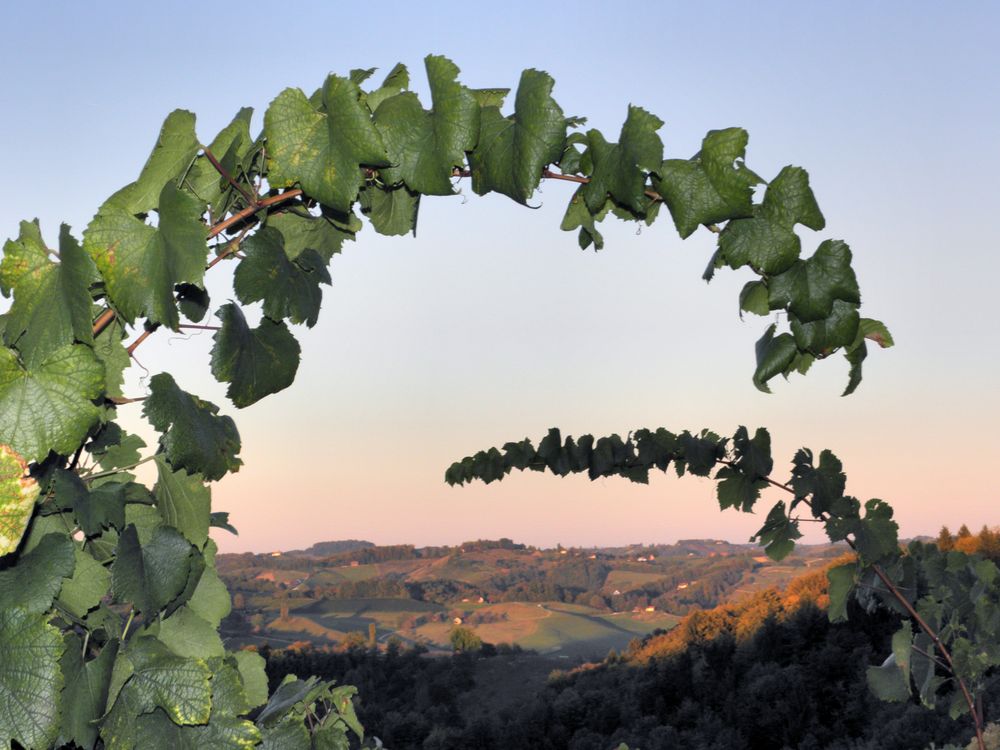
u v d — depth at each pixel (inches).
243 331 56.2
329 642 4606.3
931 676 137.6
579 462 144.4
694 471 136.3
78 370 46.6
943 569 138.9
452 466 151.8
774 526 133.4
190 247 48.1
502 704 2349.9
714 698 1181.1
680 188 56.8
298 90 53.9
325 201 54.2
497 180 57.6
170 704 49.8
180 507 55.2
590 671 1899.6
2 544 43.4
